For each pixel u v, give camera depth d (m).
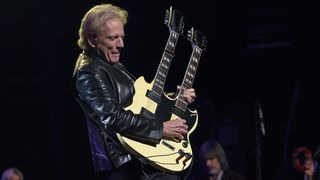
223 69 9.43
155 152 3.93
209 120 9.17
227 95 9.67
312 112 9.16
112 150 3.94
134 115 3.85
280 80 9.81
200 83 9.45
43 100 11.78
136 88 4.02
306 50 9.23
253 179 9.76
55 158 10.72
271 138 10.10
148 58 8.65
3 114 11.95
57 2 9.74
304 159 6.36
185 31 8.68
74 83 4.02
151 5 8.58
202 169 7.37
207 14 8.80
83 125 10.42
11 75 11.70
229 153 9.66
